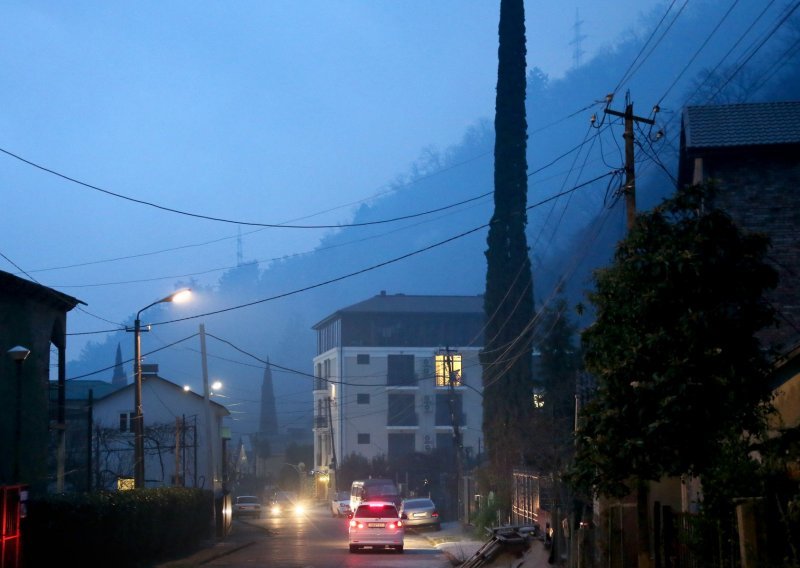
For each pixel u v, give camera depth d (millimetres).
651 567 13789
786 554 8711
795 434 10289
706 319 10977
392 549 33125
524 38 35969
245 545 35406
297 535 43625
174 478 45969
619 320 11961
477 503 46219
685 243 11523
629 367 11367
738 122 22391
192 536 33281
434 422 82000
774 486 9820
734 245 11469
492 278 36344
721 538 10602
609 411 11391
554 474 26266
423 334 83875
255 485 113438
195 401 52969
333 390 84125
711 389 10812
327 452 87250
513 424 35500
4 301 25281
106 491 26219
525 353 36188
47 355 27984
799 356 12344
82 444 43562
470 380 82688
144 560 26281
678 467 11016
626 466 11398
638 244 11914
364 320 83688
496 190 36156
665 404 10766
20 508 18688
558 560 19844
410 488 73000
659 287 11328
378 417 82125
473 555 25359
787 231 21312
